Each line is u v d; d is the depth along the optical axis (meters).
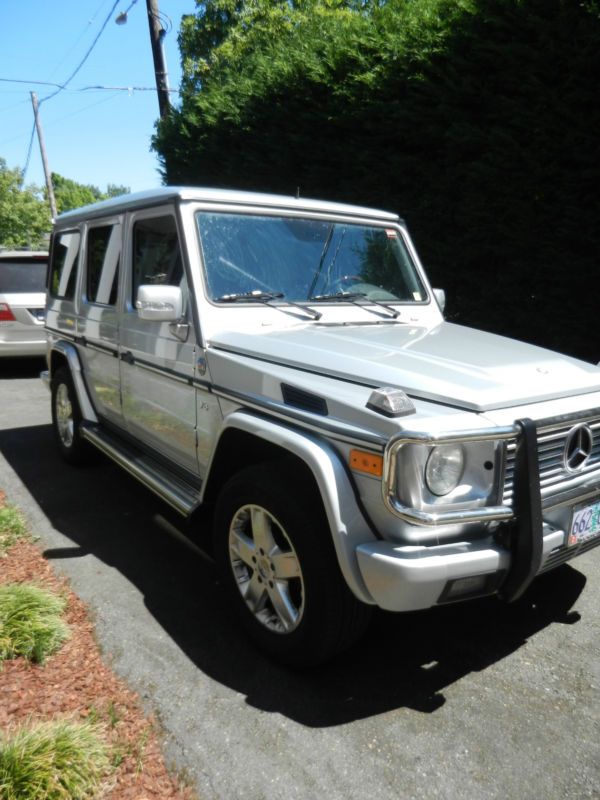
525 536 2.34
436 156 7.40
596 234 6.11
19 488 4.84
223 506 2.92
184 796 2.09
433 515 2.20
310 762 2.25
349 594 2.51
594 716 2.52
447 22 6.86
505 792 2.15
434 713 2.52
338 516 2.34
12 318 8.88
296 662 2.68
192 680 2.67
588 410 2.61
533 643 2.98
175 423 3.54
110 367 4.36
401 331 3.43
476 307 7.44
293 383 2.66
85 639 2.91
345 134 8.27
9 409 7.46
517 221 6.66
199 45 21.02
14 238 35.50
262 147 9.61
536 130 6.20
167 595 3.32
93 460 5.31
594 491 2.67
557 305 6.62
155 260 3.64
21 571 3.53
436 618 3.19
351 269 3.90
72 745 2.14
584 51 5.64
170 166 12.44
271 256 3.59
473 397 2.38
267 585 2.77
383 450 2.25
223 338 3.16
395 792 2.14
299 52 8.74
